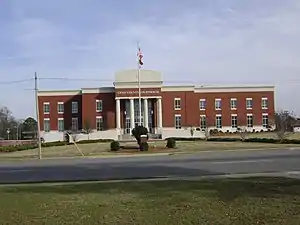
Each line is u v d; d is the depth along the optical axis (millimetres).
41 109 81625
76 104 81812
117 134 72938
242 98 82312
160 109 77250
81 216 9312
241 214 8969
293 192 11586
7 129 102500
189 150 40656
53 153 44094
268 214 8891
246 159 26203
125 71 76438
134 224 8461
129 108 77875
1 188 14680
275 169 19859
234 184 13516
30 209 10250
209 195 11500
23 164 30641
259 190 12078
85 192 13133
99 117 79062
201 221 8492
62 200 11555
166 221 8602
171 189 12969
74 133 72250
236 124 81812
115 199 11508
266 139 50469
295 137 56688
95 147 49375
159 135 72188
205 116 81125
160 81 76688
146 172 20234
